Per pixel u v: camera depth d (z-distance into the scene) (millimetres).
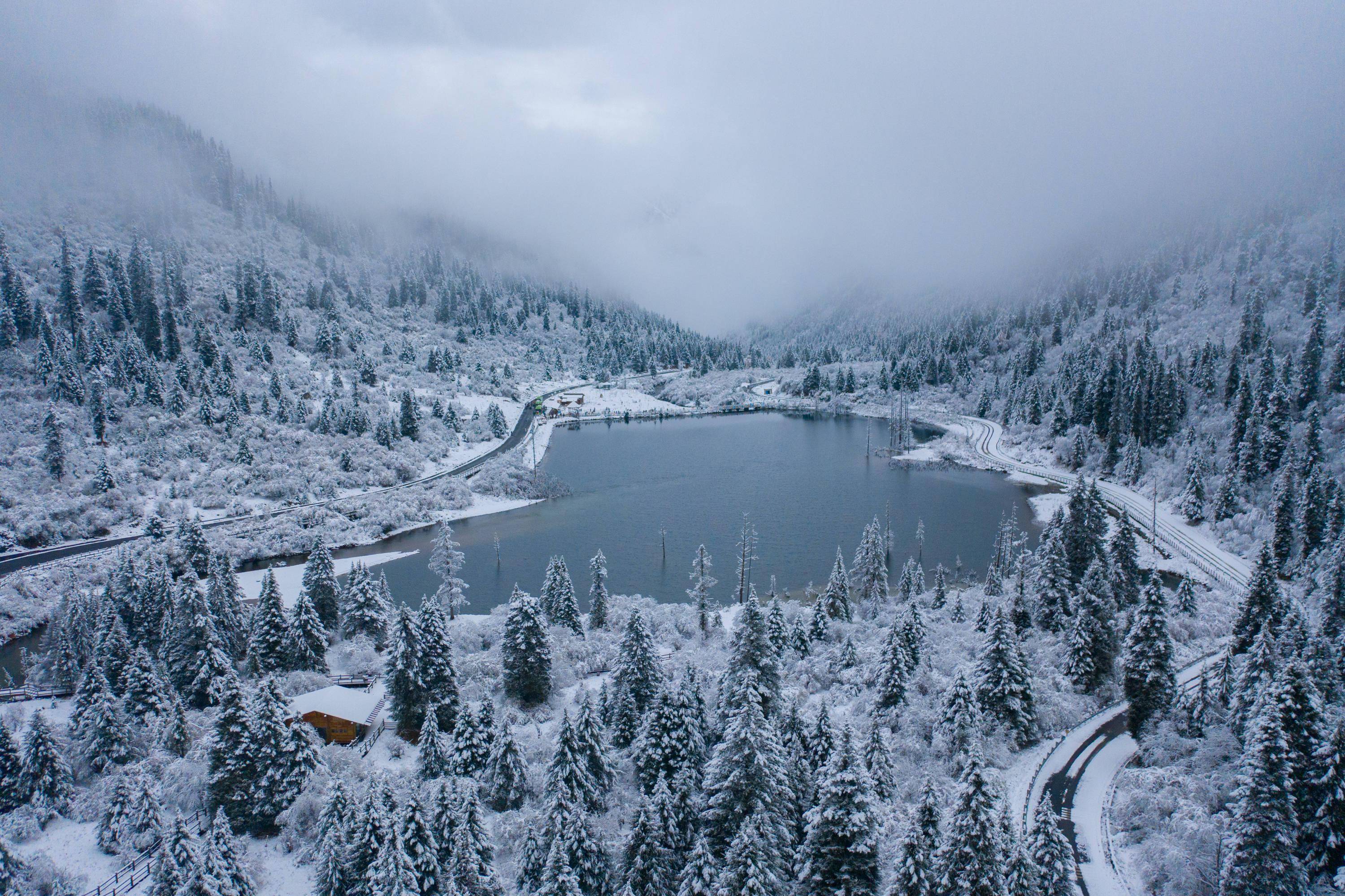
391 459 157250
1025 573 79812
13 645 85250
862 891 30875
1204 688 46906
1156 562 96375
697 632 81312
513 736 47406
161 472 129125
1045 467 174250
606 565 118250
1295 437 115312
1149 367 157750
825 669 64188
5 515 108375
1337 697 44875
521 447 195625
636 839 35906
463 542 131500
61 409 131250
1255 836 30938
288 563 115312
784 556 122125
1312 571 83938
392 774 48781
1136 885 35125
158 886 37000
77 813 48281
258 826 46375
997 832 28250
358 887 36469
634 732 53719
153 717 56781
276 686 48844
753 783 35531
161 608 72125
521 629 61812
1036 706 51094
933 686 56562
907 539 129000
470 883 34969
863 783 31453
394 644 57438
